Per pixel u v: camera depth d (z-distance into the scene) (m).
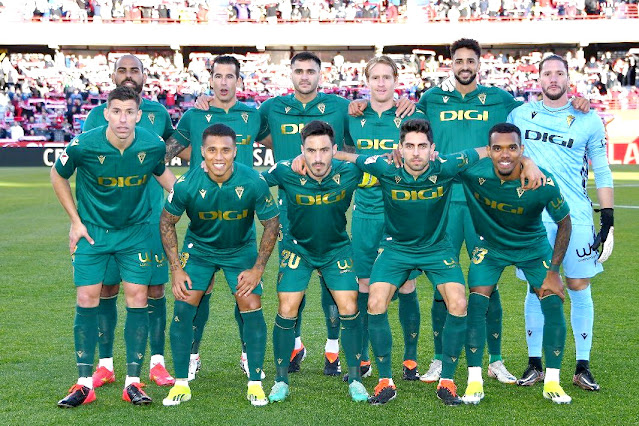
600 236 4.75
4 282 7.78
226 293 7.42
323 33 30.41
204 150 4.25
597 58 32.22
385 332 4.43
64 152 4.42
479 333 4.46
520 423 3.98
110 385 4.75
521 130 5.01
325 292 4.96
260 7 30.73
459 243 5.19
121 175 4.40
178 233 11.43
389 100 5.38
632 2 30.53
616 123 27.38
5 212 13.91
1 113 27.36
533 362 4.83
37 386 4.60
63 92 28.45
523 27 29.95
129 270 4.48
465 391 4.56
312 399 4.44
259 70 29.73
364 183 4.65
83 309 4.40
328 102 5.52
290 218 4.63
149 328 4.88
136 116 4.31
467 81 5.16
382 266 4.58
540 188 4.36
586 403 4.31
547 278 4.48
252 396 4.34
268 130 5.68
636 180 19.61
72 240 4.42
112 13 30.44
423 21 30.78
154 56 31.73
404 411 4.20
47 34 29.83
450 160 4.43
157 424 3.96
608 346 5.43
